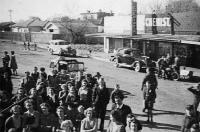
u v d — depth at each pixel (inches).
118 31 1963.6
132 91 802.2
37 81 524.4
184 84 949.2
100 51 2060.8
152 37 1438.2
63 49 1681.8
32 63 1312.7
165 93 805.2
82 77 552.7
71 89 423.5
